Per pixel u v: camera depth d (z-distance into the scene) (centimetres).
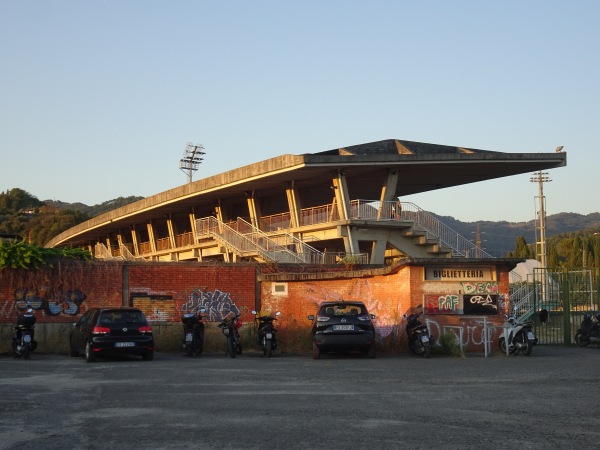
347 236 3994
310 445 819
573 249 8781
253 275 2755
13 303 2412
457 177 4575
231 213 5684
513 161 4025
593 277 2961
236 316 2181
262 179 4231
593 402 1129
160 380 1432
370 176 4438
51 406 1095
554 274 2894
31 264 2438
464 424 941
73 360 1994
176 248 5616
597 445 817
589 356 2097
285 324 2658
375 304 2400
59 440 853
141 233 7456
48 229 11062
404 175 4419
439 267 2234
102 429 916
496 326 2228
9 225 11788
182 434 883
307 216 4378
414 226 4109
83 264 2517
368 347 1983
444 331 2205
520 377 1484
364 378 1465
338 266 2961
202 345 2233
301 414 1018
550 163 4147
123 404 1112
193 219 5684
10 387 1319
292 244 4184
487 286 2245
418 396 1194
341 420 970
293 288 2683
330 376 1505
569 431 897
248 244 4106
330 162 3816
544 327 2831
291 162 3853
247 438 858
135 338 1934
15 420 980
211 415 1012
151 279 2606
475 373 1566
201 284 2675
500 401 1138
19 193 14725
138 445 824
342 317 1984
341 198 3997
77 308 2491
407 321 2158
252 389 1286
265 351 2128
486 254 4094
